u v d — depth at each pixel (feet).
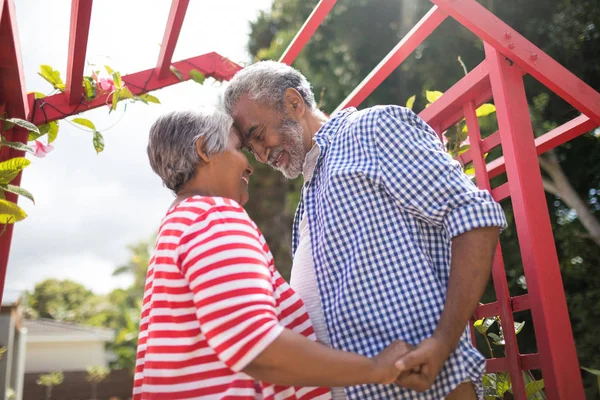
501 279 5.98
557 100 18.11
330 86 23.88
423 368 4.03
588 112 5.90
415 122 5.09
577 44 17.43
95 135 8.24
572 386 4.94
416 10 21.45
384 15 22.59
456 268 4.37
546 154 18.58
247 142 5.96
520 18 18.76
